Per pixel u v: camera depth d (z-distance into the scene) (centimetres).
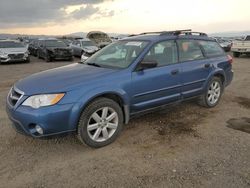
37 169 360
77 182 331
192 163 371
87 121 400
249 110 607
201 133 475
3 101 704
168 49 512
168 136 462
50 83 400
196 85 559
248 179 333
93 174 347
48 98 376
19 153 404
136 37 536
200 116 563
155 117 553
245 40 2202
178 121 533
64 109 379
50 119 372
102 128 420
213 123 523
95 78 417
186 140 446
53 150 413
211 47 618
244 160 379
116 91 424
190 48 558
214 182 327
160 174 345
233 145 426
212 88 610
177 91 520
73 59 2083
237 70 1282
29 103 381
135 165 368
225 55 647
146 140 446
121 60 479
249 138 453
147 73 466
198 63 558
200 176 339
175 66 511
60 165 370
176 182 328
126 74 442
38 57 2181
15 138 455
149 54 476
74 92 388
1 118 558
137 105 460
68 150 413
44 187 322
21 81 440
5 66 1639
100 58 515
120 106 448
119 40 559
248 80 988
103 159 385
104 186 322
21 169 360
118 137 457
